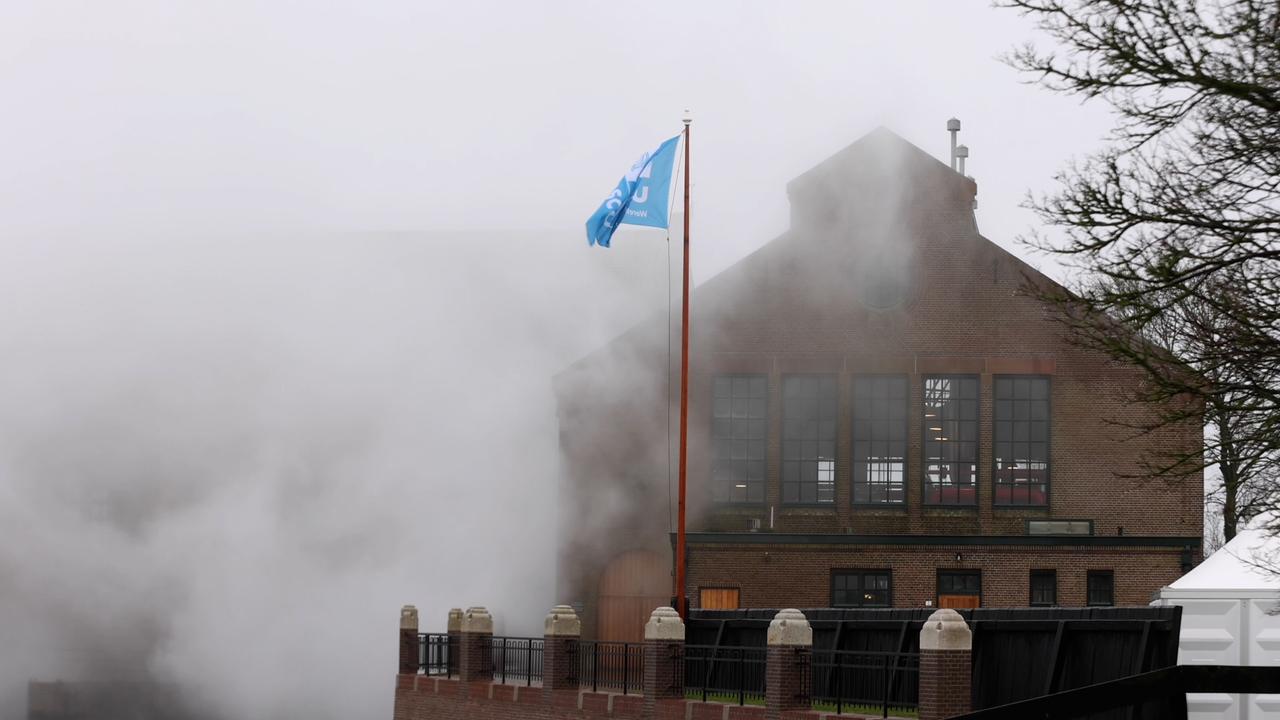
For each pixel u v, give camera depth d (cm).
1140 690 969
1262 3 1206
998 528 3934
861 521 3975
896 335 4022
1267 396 1277
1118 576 3872
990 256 4019
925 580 3912
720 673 2348
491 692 2888
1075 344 1370
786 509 4009
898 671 1944
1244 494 2131
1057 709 977
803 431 4031
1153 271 1281
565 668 2694
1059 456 3944
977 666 1791
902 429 4003
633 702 2406
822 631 2148
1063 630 1673
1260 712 1638
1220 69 1230
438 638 3238
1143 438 3900
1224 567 1798
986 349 3991
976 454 3969
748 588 3975
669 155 3259
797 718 1980
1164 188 1291
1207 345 1318
